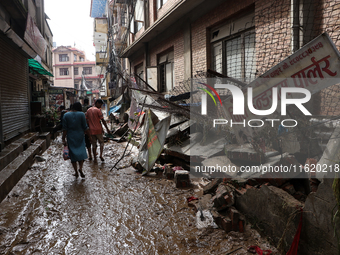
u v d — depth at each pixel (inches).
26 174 227.3
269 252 102.7
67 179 214.5
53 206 156.9
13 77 325.1
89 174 229.5
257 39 242.5
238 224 120.1
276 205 106.7
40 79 721.0
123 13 690.8
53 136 471.5
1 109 258.7
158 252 107.6
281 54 215.2
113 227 129.6
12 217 141.5
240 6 268.5
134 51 644.7
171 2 421.4
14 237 121.0
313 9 188.2
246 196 126.7
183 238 117.1
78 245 113.6
